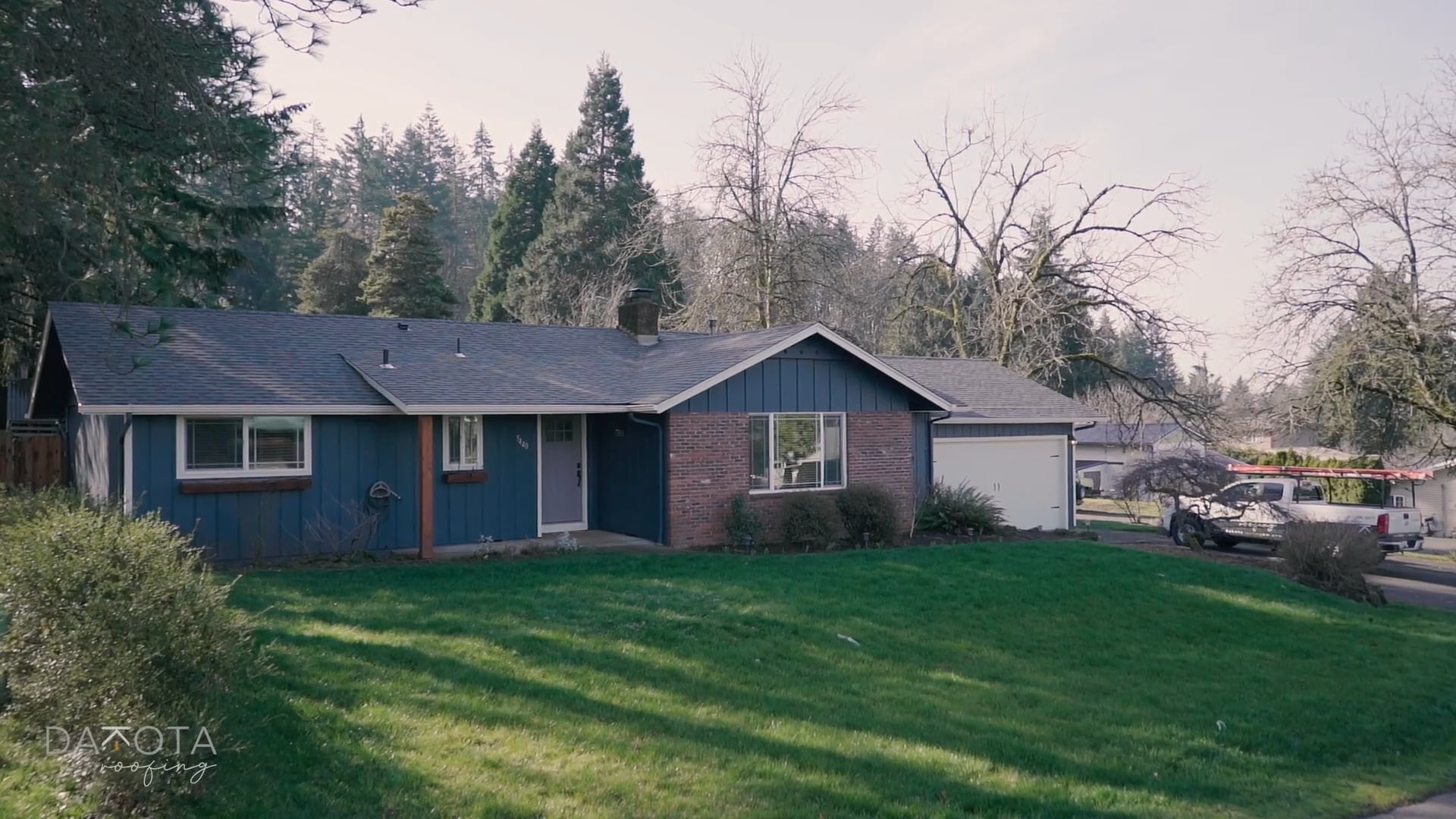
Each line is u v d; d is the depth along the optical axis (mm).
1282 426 31688
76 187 11859
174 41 12125
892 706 9000
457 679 8469
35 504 9898
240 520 15172
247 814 5711
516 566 14234
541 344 20781
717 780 6773
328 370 16719
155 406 13867
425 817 5887
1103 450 57594
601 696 8453
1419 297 28484
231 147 13312
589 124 49438
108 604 5930
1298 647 12859
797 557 16031
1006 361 37938
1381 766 8602
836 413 19562
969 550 17156
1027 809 6691
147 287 14430
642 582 13023
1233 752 8539
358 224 73312
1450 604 18656
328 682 8055
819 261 36031
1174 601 14492
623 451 18812
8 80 10664
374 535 16391
